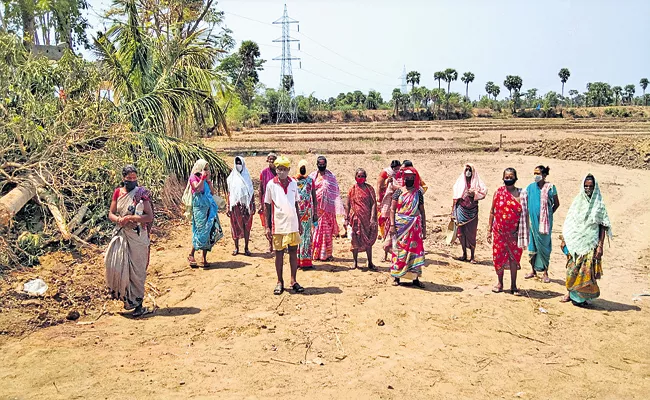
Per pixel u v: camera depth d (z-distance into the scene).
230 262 9.49
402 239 8.18
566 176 22.30
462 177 9.90
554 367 5.84
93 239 9.54
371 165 26.11
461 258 10.28
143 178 11.12
